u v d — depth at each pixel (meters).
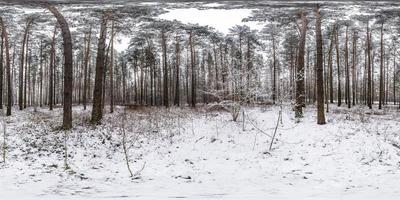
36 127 18.14
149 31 39.22
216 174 11.06
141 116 23.80
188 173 11.16
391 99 70.88
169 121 20.88
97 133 16.25
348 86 37.16
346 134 15.02
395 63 47.62
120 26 29.23
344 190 8.65
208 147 15.34
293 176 10.65
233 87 18.67
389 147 12.75
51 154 12.63
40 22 31.36
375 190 8.51
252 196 8.08
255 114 21.98
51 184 8.95
